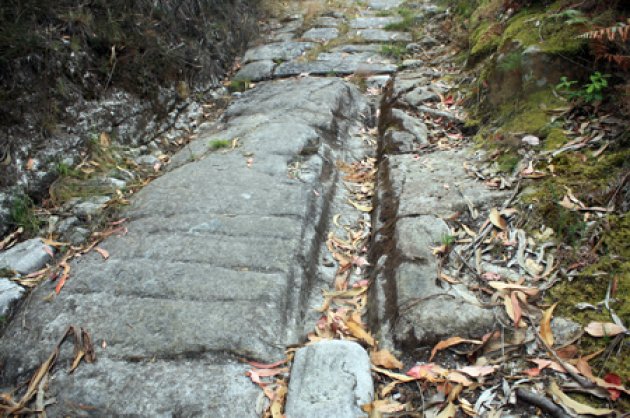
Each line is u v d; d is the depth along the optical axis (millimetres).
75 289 2775
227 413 2156
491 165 3451
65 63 3982
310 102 4707
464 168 3516
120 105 4293
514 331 2332
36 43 3797
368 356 2365
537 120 3520
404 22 6504
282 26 6961
